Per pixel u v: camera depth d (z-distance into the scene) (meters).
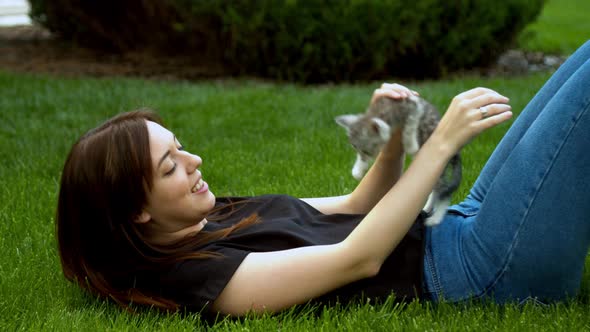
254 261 2.53
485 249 2.58
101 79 8.95
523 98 7.32
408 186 2.49
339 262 2.47
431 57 9.49
